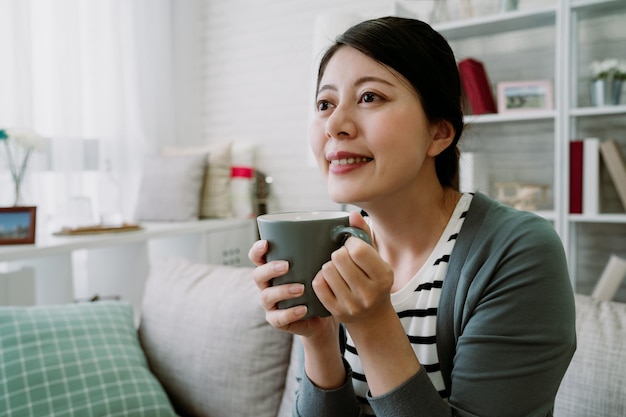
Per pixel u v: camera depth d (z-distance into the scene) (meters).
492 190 2.29
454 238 0.72
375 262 0.51
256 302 1.29
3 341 1.18
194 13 3.30
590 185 1.93
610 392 0.81
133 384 1.24
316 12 2.89
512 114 2.06
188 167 2.62
